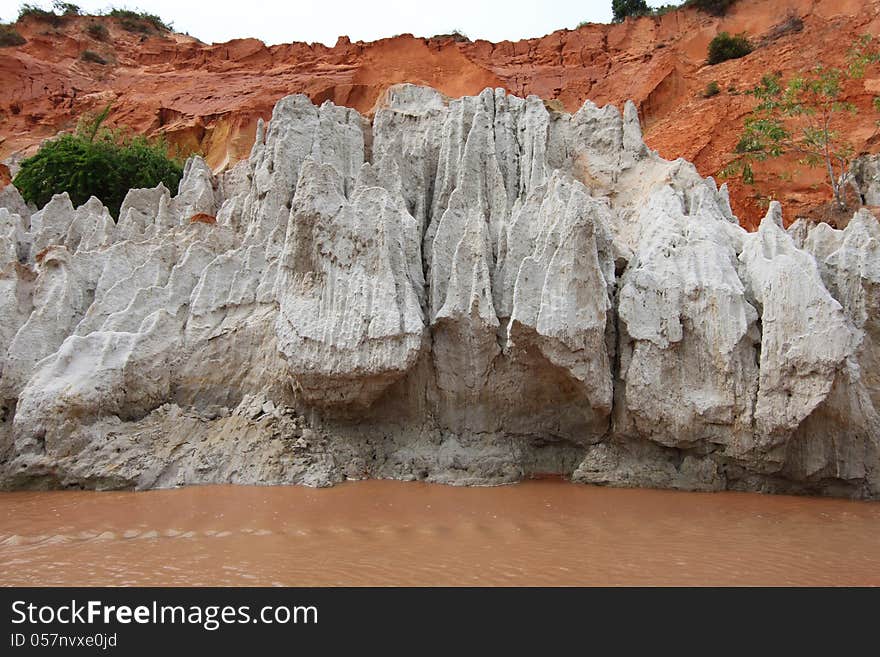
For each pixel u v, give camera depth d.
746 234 14.44
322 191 14.12
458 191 15.09
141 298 15.02
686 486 12.55
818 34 36.50
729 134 33.47
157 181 27.11
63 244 17.84
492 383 13.60
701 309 12.66
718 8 44.19
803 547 8.95
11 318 14.74
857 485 12.16
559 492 12.05
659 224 14.08
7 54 48.81
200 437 13.30
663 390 12.59
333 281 13.55
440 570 7.91
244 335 14.55
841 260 13.33
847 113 31.94
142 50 53.78
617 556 8.48
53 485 12.59
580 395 13.33
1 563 8.21
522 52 46.81
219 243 16.28
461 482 12.55
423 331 13.59
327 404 13.41
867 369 12.88
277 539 9.05
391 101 18.62
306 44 50.06
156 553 8.54
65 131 43.75
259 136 18.94
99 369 13.45
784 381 11.83
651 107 38.84
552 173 14.96
